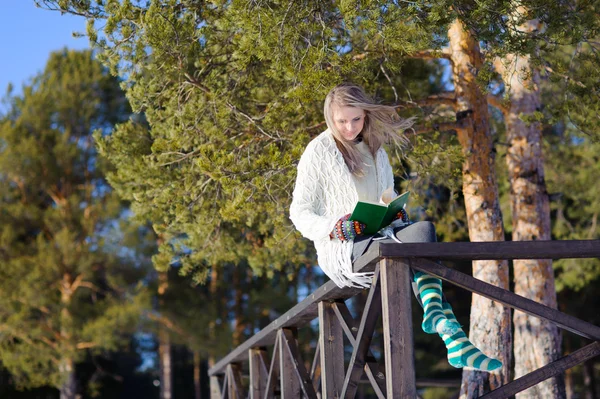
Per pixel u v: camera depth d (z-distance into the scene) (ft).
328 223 11.03
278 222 22.74
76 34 19.69
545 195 26.63
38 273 59.36
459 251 9.87
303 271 66.39
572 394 73.61
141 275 65.21
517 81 26.81
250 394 19.97
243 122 22.54
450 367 73.77
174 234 26.66
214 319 65.57
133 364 92.43
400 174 24.27
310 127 22.30
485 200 24.85
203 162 19.95
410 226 10.64
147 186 24.70
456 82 25.18
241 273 68.64
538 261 26.61
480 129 24.86
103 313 62.59
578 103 22.31
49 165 62.49
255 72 22.86
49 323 60.59
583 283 55.26
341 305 13.21
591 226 56.49
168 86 22.90
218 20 20.30
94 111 64.13
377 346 67.56
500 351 24.45
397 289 9.86
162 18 19.25
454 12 18.47
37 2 19.22
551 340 26.63
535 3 18.80
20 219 63.82
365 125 11.74
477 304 25.09
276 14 18.72
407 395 9.66
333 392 13.24
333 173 11.48
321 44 19.02
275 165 20.24
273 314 70.85
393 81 25.57
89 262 60.34
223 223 27.04
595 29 19.39
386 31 17.58
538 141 26.76
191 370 95.14
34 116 63.41
